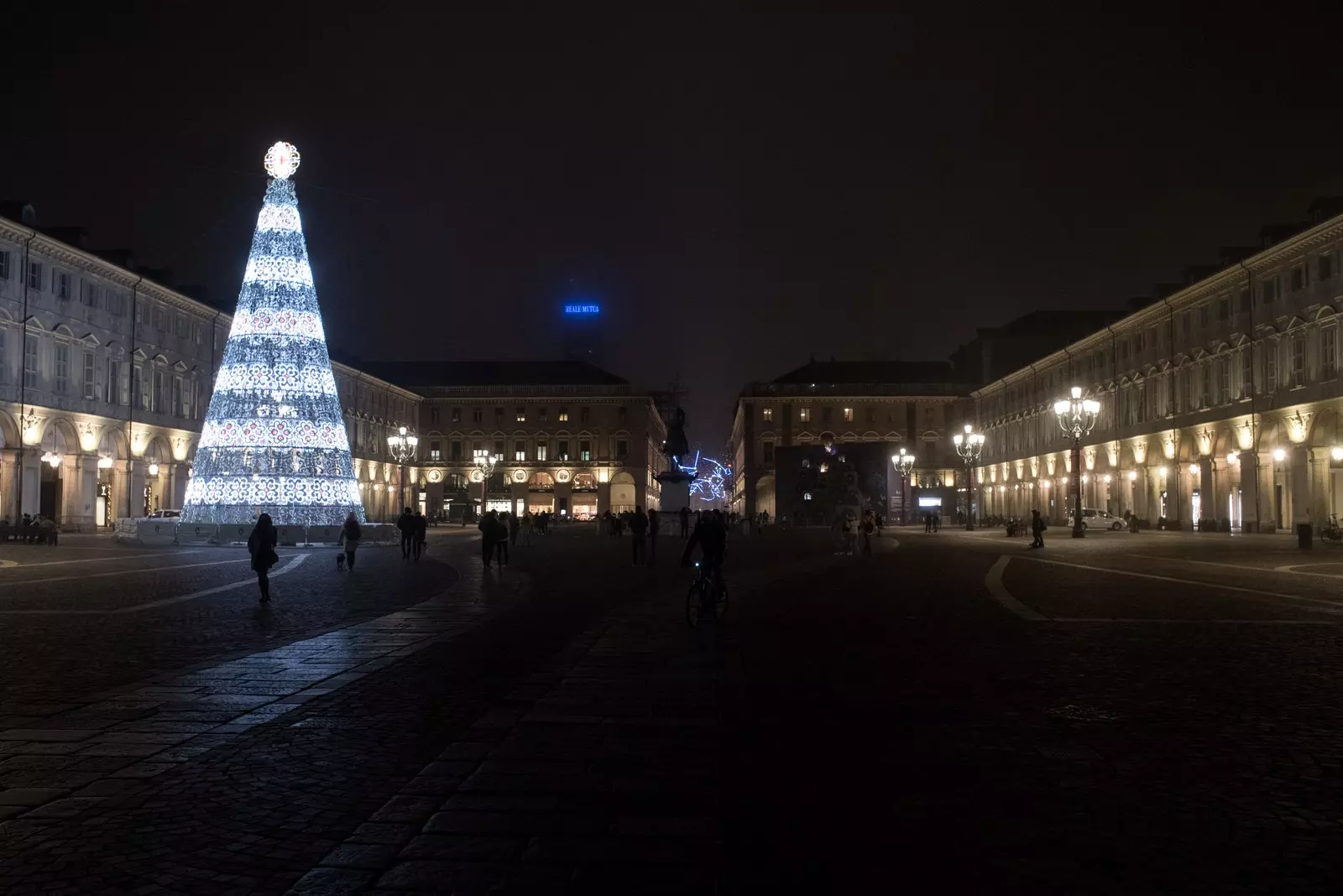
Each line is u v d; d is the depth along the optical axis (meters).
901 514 90.81
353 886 5.19
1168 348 70.62
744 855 5.61
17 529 48.75
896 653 12.99
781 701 9.89
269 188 49.25
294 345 48.59
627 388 119.06
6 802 6.60
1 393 52.84
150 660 12.55
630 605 19.59
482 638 14.70
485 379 124.88
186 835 5.97
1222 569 29.81
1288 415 55.66
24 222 55.78
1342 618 16.80
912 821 6.18
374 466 105.88
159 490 69.81
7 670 11.77
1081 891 5.10
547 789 6.86
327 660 12.57
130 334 65.06
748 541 57.31
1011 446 103.56
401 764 7.56
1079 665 11.96
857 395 116.44
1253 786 6.93
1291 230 58.28
